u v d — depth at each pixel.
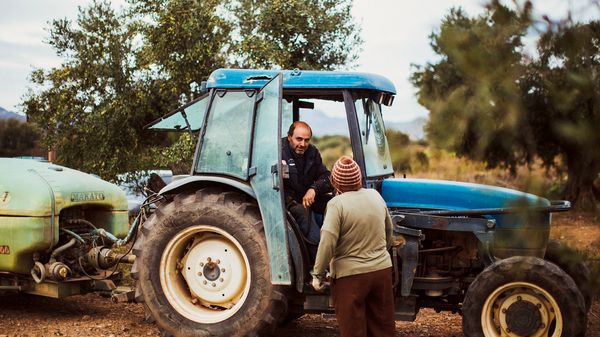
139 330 5.98
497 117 1.80
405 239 5.11
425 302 5.59
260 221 5.21
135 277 5.50
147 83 11.35
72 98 11.48
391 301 4.34
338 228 4.20
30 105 11.70
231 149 5.30
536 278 4.77
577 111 1.88
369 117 5.37
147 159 11.43
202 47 10.69
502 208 5.15
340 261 4.26
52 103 11.57
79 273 6.44
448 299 5.59
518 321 4.89
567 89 1.86
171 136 11.76
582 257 2.31
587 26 1.80
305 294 5.25
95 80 11.49
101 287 6.32
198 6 10.78
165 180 11.65
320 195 5.31
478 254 5.36
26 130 20.91
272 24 10.98
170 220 5.40
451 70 1.88
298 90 5.26
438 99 1.84
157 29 10.86
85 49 11.38
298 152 5.30
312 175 5.35
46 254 6.28
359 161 5.09
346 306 4.23
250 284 5.20
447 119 1.83
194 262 5.49
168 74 11.02
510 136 1.82
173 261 5.49
